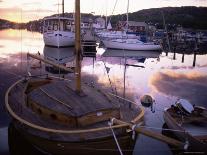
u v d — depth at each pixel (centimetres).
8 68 2633
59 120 954
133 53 4516
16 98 1207
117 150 886
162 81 2431
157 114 1469
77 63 996
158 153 1062
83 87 1110
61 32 4306
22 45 5062
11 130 1195
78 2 943
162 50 4975
